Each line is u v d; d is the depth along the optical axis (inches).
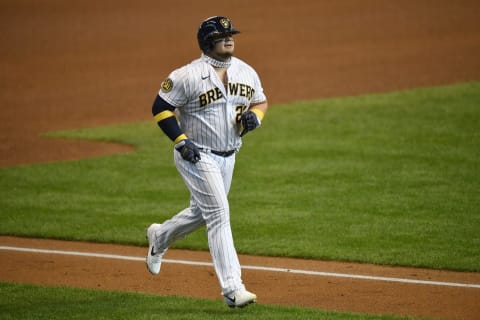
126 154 2135.8
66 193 1797.5
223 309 1042.7
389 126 2290.8
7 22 4483.3
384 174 1854.1
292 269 1289.4
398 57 3260.3
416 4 4352.9
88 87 3014.3
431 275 1245.1
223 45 1031.0
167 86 1031.6
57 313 1023.0
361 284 1202.6
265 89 2878.9
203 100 1033.5
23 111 2696.9
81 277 1258.0
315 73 3078.2
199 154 1032.8
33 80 3157.0
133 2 4975.4
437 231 1462.8
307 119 2416.3
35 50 3737.7
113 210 1663.4
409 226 1496.1
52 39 3976.4
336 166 1937.7
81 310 1036.5
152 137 2317.9
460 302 1111.6
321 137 2212.1
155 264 1144.2
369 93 2719.0
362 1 4552.2
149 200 1734.7
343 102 2610.7
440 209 1594.5
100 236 1493.6
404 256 1331.2
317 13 4298.7
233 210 1633.9
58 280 1240.2
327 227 1505.9
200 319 977.5
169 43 3764.8
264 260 1343.5
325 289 1179.9
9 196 1780.3
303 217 1572.3
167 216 1617.9
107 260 1358.3
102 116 2600.9
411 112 2432.3
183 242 1459.2
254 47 3572.8
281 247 1400.1
